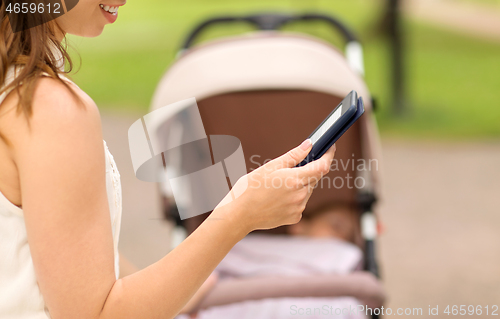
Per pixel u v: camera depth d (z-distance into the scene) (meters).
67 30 1.28
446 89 13.21
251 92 3.83
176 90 3.37
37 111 1.10
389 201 6.77
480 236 5.72
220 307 2.61
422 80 14.16
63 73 1.24
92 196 1.16
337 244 3.78
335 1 28.06
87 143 1.15
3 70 1.16
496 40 19.94
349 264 3.51
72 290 1.13
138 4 32.38
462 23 23.91
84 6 1.23
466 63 16.27
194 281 1.25
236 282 2.70
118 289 1.19
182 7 29.92
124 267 1.85
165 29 22.50
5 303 1.25
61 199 1.10
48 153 1.10
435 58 17.02
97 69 15.35
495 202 6.61
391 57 11.23
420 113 11.15
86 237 1.14
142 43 19.55
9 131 1.12
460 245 5.54
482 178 7.46
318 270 3.46
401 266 5.14
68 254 1.12
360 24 18.91
